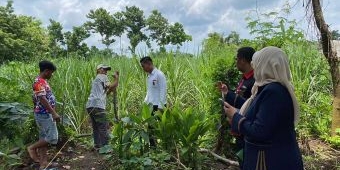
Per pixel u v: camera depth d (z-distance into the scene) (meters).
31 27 33.12
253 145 3.17
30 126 6.77
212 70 6.51
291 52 9.07
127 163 5.66
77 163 6.45
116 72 7.06
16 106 6.68
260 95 3.08
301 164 3.17
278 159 3.07
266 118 2.98
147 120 5.86
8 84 7.46
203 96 8.06
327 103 8.19
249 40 7.61
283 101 2.98
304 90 8.56
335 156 6.81
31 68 9.26
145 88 9.12
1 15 31.17
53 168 6.05
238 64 4.72
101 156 6.74
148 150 6.00
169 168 5.74
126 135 5.82
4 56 28.16
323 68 8.97
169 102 9.03
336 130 7.21
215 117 6.23
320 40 6.93
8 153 5.75
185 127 5.87
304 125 7.76
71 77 8.62
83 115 8.40
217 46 10.04
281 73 3.04
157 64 9.64
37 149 6.73
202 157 5.91
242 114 3.34
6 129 6.66
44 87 5.90
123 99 8.74
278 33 7.63
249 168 3.23
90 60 9.83
